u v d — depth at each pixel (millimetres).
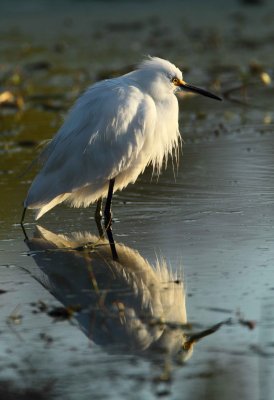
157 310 8938
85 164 12227
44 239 11766
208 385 7312
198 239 11312
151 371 7609
